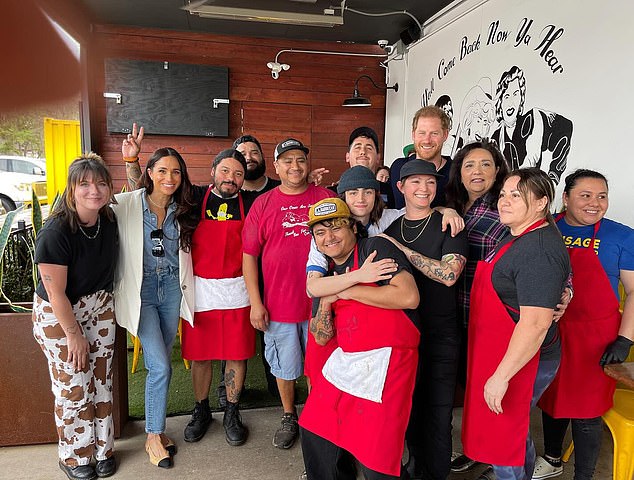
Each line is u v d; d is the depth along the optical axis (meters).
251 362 3.86
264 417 2.92
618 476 2.03
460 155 2.19
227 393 2.66
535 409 3.07
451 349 2.00
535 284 1.64
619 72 2.66
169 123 5.64
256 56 5.86
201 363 2.64
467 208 2.22
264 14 4.27
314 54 6.00
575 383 2.03
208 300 2.53
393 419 1.72
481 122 4.03
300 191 2.44
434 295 1.97
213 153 5.92
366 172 2.04
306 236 2.39
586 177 2.13
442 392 2.01
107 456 2.33
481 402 1.83
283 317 2.44
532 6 3.35
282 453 2.53
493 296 1.79
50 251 1.98
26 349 2.48
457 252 1.91
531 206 1.71
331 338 1.95
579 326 2.02
